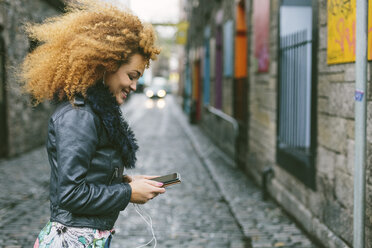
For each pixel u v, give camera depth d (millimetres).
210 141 12461
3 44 7965
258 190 6496
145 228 4613
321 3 4086
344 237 3594
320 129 4148
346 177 3551
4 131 8859
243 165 7941
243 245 4148
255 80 7039
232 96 9070
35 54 1677
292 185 5062
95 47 1551
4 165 8164
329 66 3910
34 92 1696
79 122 1537
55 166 1578
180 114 23844
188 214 5191
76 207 1512
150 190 1653
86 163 1532
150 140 12789
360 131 2820
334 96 3799
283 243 4199
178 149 11008
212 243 4195
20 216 4934
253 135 7141
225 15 10211
